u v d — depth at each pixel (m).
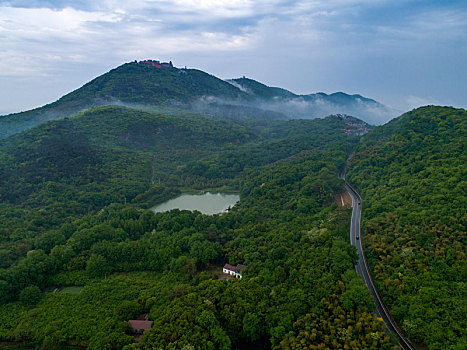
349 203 196.00
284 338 94.06
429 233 123.56
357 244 146.00
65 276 150.88
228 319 106.25
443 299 94.12
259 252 148.62
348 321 92.38
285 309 104.31
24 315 125.12
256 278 124.31
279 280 121.38
